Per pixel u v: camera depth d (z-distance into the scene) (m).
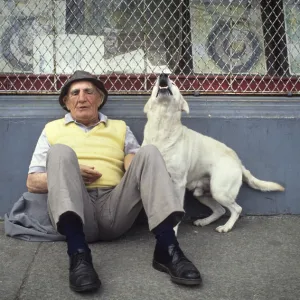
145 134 2.87
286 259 2.46
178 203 2.18
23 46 3.49
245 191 3.24
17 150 3.11
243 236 2.84
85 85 2.75
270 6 3.75
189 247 2.63
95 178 2.62
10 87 3.39
